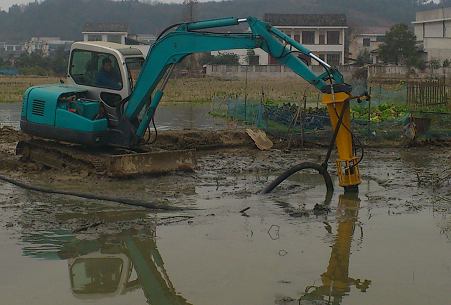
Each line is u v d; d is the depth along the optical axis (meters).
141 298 6.76
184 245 8.53
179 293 6.83
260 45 12.25
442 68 56.09
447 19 72.81
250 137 18.33
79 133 13.30
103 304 6.61
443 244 8.51
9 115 28.55
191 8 60.31
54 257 8.08
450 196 11.52
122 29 91.19
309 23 72.00
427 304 6.47
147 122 13.63
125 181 12.77
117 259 8.02
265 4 155.38
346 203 10.98
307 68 11.89
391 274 7.36
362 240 8.72
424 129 18.86
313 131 18.50
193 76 61.69
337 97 11.31
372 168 14.66
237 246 8.45
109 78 13.65
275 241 8.67
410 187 12.34
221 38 12.64
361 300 6.59
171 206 10.66
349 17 141.50
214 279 7.23
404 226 9.45
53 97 13.59
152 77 13.28
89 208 10.62
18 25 157.12
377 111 23.61
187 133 18.31
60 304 6.59
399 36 64.38
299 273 7.40
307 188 12.30
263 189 12.01
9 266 7.72
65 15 155.75
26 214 10.17
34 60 74.88
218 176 13.54
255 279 7.21
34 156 14.30
